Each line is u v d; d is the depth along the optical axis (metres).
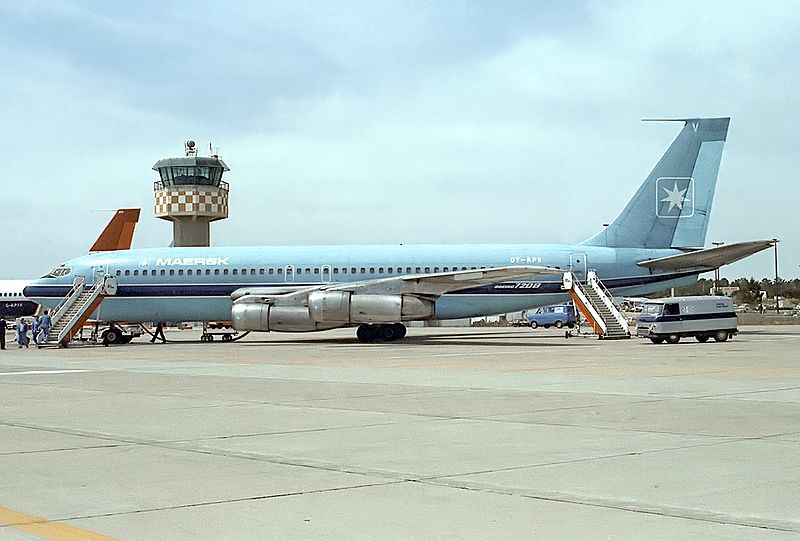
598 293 50.56
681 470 10.60
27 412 17.39
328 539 7.66
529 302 51.31
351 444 12.91
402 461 11.43
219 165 81.00
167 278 52.31
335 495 9.39
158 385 23.34
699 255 50.34
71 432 14.47
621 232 52.62
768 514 8.38
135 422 15.70
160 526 8.16
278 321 47.72
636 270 52.09
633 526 7.98
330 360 33.91
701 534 7.69
